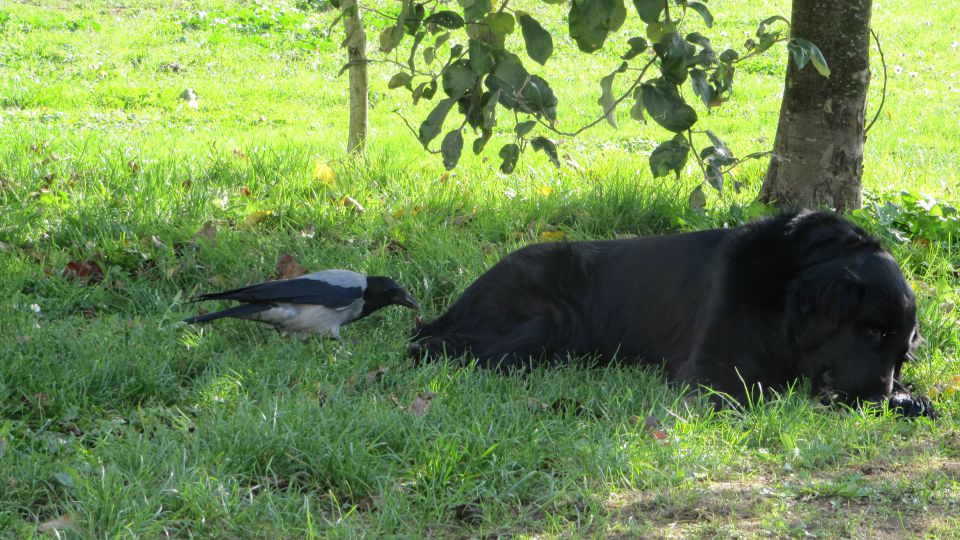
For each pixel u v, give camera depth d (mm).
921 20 27875
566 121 18062
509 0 5594
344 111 19188
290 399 5629
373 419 5391
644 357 6832
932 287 8414
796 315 6035
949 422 5918
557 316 6934
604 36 4688
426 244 8727
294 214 9391
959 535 4457
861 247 6059
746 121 18453
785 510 4695
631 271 6941
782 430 5609
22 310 7164
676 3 4801
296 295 6695
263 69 22438
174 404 5914
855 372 5812
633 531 4480
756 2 29078
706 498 4824
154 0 28656
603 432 5457
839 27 9562
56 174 10375
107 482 4566
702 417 5809
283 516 4594
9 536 4266
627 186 10273
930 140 17141
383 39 5293
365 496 4852
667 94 4719
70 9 27391
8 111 17359
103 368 6035
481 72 4719
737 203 10219
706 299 6422
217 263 8258
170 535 4434
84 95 19031
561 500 4809
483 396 5859
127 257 8281
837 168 9922
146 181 10234
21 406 5613
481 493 4871
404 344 7047
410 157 13141
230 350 6602
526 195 10500
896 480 5055
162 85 20531
